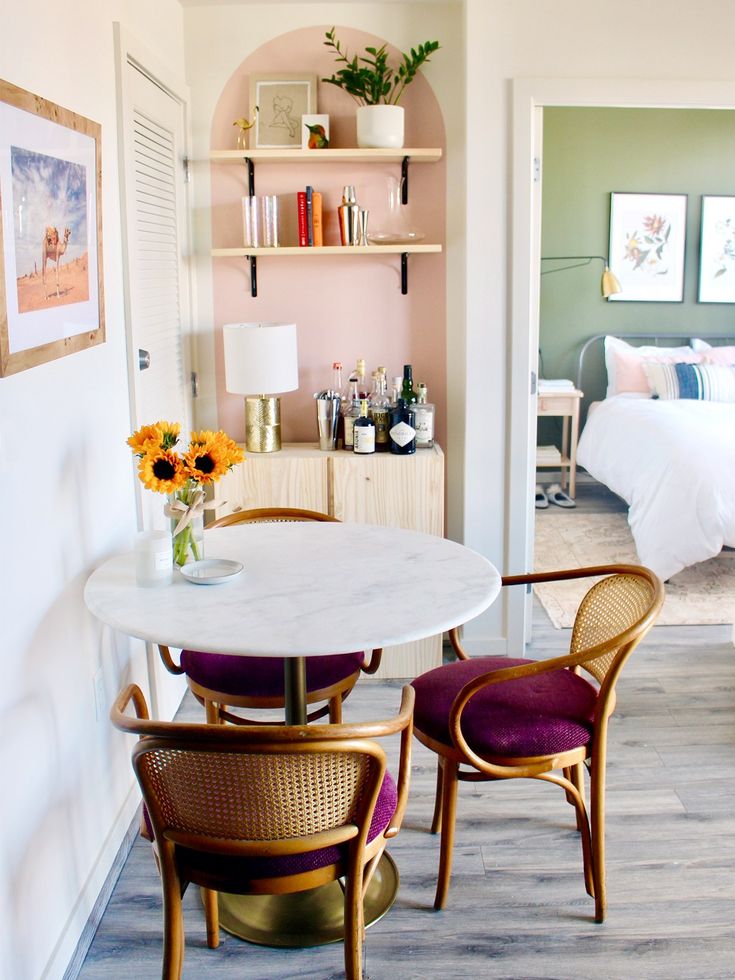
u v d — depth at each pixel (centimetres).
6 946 182
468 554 244
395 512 358
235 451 228
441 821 254
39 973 198
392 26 363
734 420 539
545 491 666
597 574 248
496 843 265
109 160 259
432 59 364
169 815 173
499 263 360
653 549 466
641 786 294
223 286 380
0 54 180
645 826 273
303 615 202
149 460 218
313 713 282
